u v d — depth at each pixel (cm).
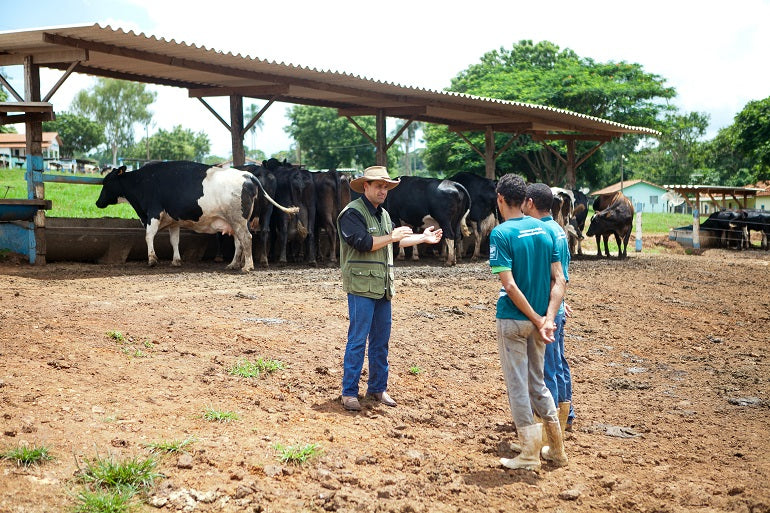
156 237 1472
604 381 808
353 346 605
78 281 1122
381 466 497
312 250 1519
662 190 7381
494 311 1096
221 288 1125
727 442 620
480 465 526
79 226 1391
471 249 1961
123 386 588
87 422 497
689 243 2770
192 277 1242
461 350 867
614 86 4462
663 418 685
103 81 9938
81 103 9900
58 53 1263
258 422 546
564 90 4475
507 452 560
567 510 460
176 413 541
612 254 2367
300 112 6994
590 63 5184
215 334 796
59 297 946
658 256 2259
